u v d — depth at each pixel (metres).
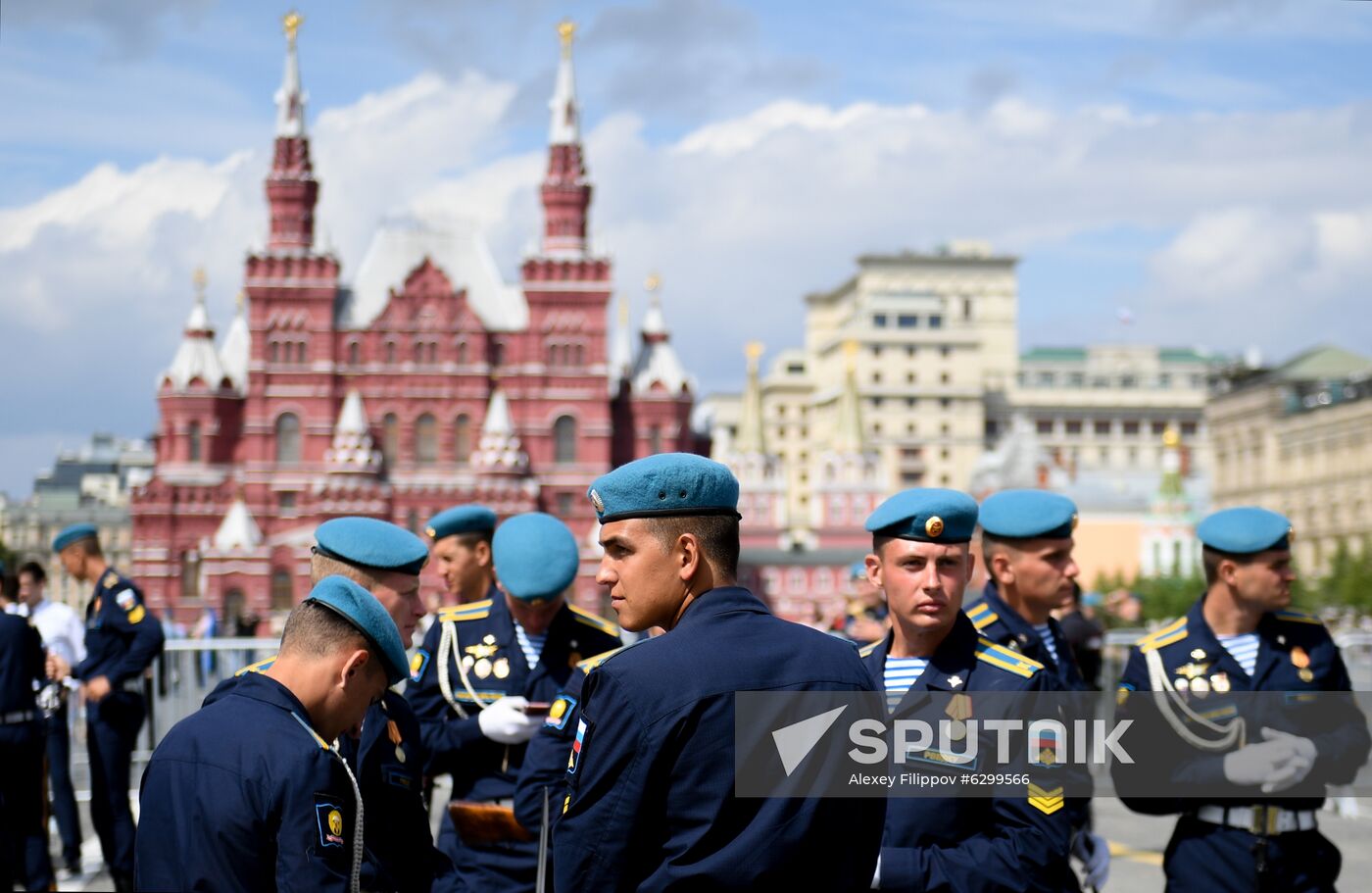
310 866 5.23
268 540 96.38
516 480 97.62
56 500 111.19
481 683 8.54
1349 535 129.75
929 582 6.28
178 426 97.88
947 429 196.25
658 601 5.04
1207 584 7.96
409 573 7.18
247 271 98.44
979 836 6.16
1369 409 127.31
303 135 100.56
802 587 106.56
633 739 4.57
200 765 5.35
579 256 100.44
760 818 4.58
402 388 99.06
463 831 8.14
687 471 5.03
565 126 102.19
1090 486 111.38
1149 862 14.23
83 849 16.12
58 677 14.15
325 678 5.61
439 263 102.81
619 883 4.57
